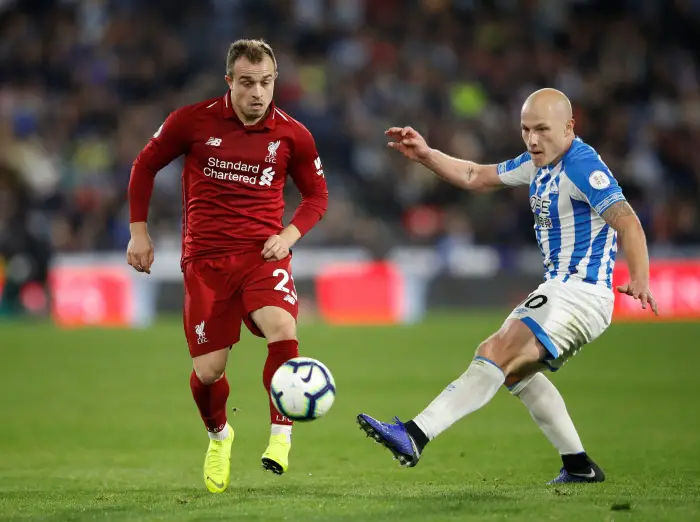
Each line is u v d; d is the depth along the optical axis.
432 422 20.00
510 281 75.31
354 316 72.75
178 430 34.44
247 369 50.12
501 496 19.94
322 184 23.42
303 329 67.12
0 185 79.88
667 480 23.52
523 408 38.41
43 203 80.69
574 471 22.94
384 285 72.94
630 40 102.81
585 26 104.06
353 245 75.81
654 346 56.53
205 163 22.27
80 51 97.06
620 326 67.00
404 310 73.25
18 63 96.06
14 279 74.50
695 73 101.81
